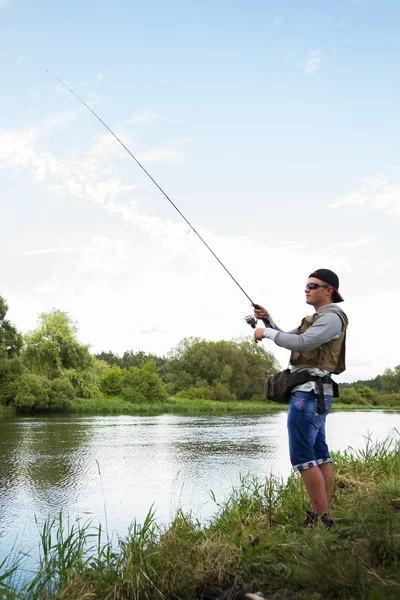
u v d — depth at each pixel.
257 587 2.33
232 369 65.69
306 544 2.61
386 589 2.00
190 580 2.50
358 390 71.69
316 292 3.31
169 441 15.71
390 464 5.17
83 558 3.96
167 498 7.47
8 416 29.86
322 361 3.13
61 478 9.26
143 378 48.69
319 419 3.10
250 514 4.05
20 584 3.71
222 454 12.54
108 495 7.75
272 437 17.08
